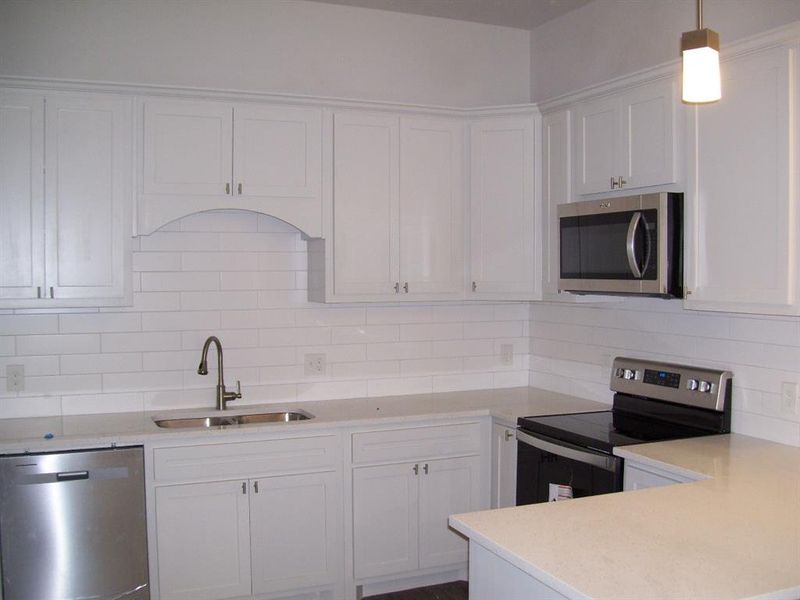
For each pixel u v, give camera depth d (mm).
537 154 3652
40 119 3070
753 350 2840
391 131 3607
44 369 3365
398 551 3420
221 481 3102
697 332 3096
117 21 3459
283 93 3361
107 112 3156
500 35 4219
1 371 3309
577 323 3867
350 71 3881
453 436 3498
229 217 3629
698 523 1837
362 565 3357
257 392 3703
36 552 2855
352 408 3572
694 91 1832
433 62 4066
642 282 2885
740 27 2930
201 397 3609
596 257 3164
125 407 3486
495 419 3498
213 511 3096
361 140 3551
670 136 2852
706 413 2963
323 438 3262
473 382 4160
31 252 3074
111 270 3180
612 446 2717
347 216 3533
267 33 3709
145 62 3508
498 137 3701
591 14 3830
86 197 3137
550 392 4047
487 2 3832
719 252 2645
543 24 4172
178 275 3555
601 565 1564
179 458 3037
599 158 3234
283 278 3736
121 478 2951
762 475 2279
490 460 3543
